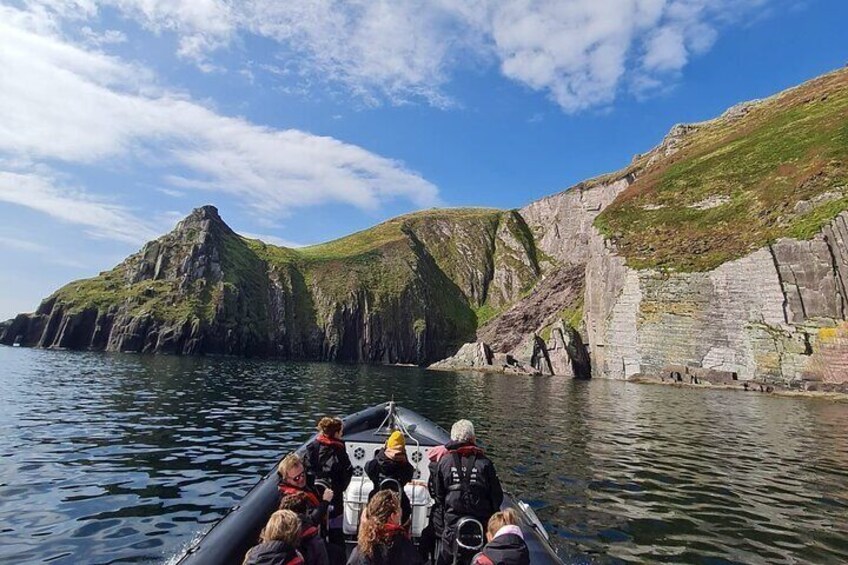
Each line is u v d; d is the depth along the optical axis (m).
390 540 4.71
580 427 26.00
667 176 99.00
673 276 72.12
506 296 179.38
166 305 116.44
